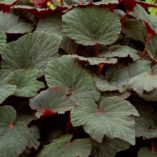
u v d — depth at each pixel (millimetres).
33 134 1169
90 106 1167
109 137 1089
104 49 1324
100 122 1117
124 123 1120
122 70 1282
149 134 1187
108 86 1229
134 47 1409
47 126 1244
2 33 1259
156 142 1222
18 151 1095
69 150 1128
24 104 1225
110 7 1358
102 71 1299
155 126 1232
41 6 1474
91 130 1101
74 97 1201
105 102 1179
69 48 1321
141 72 1261
